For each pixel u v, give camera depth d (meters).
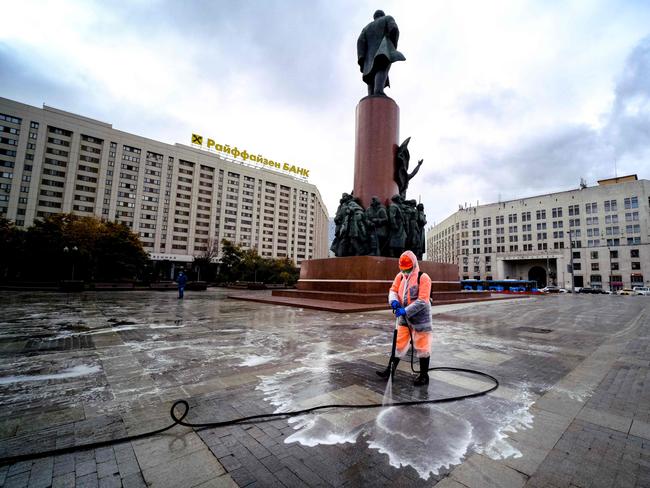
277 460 2.19
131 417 2.80
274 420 2.77
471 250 77.44
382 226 15.55
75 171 55.75
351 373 4.12
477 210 76.94
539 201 67.69
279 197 85.62
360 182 16.92
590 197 61.47
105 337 6.33
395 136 17.20
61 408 2.99
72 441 2.38
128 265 34.88
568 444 2.44
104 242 33.53
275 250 84.12
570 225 63.34
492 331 7.80
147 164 62.81
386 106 16.98
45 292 20.84
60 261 30.38
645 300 27.52
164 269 64.31
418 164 17.55
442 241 93.38
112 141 59.22
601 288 58.78
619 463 2.18
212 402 3.15
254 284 34.47
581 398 3.40
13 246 29.81
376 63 17.66
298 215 89.75
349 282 14.31
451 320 9.86
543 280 68.75
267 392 3.43
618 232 58.09
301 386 3.62
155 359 4.71
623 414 3.00
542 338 6.94
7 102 50.78
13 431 2.53
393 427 2.68
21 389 3.48
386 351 5.30
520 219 69.94
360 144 17.20
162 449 2.30
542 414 2.98
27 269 30.36
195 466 2.10
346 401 3.21
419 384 3.75
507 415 2.95
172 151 65.88
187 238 67.06
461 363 4.77
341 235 15.95
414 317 3.89
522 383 3.88
